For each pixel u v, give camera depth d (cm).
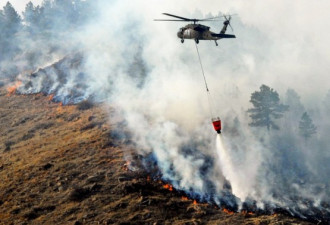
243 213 3553
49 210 3325
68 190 3641
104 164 4203
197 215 3362
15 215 3247
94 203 3394
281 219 3441
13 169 4231
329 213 3822
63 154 4503
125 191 3600
